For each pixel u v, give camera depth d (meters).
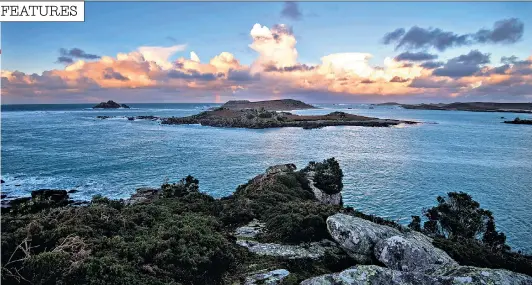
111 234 19.05
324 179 44.00
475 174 70.81
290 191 37.75
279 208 28.69
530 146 113.50
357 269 13.92
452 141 124.75
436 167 77.38
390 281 13.27
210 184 59.72
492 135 146.88
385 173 70.19
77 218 19.27
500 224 42.50
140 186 57.03
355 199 51.44
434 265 17.03
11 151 87.31
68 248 15.54
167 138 124.56
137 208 24.31
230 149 100.25
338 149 102.06
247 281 16.72
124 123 187.88
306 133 149.50
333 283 13.38
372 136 138.75
